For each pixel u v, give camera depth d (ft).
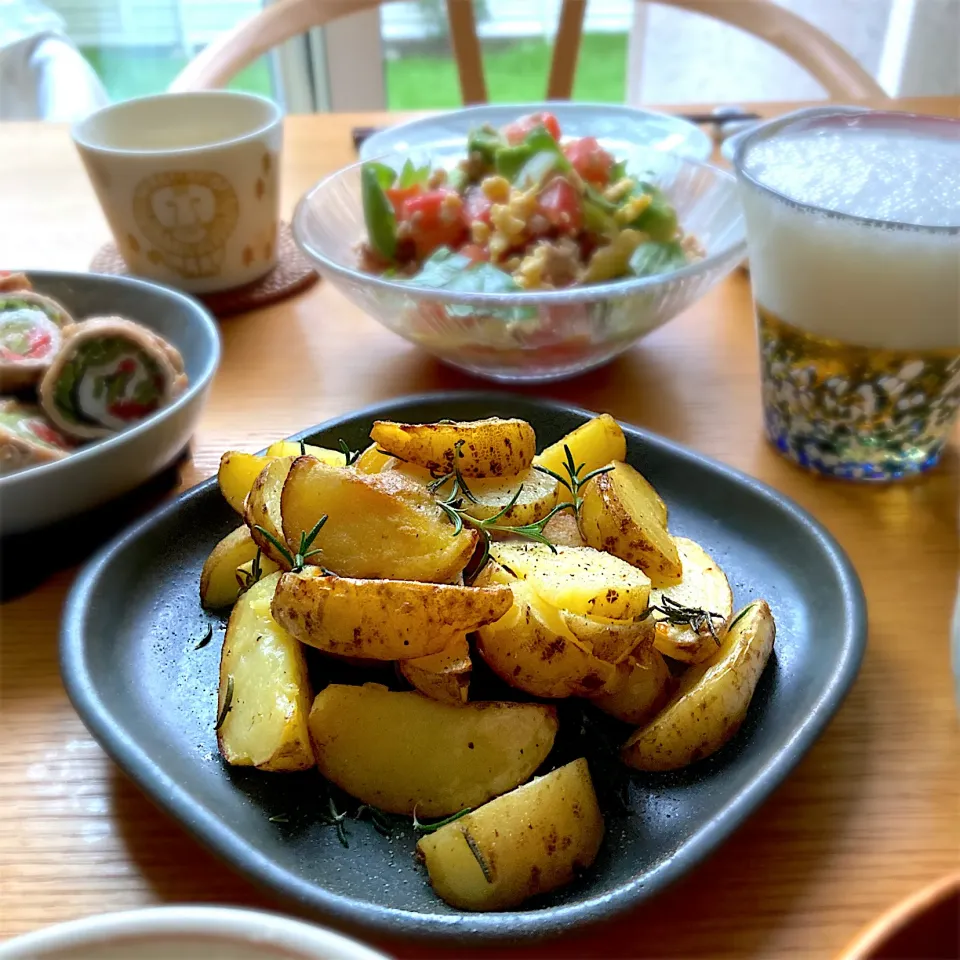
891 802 0.87
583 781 0.80
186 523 1.11
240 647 0.91
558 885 0.78
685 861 0.74
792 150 1.25
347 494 0.88
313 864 0.80
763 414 1.35
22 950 0.55
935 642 1.03
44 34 2.87
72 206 1.99
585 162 1.62
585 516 0.99
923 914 0.56
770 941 0.77
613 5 3.74
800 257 1.12
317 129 2.31
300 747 0.83
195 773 0.86
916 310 1.09
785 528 1.09
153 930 0.55
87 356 1.24
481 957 0.75
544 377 1.48
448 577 0.87
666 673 0.89
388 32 3.53
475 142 1.64
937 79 3.08
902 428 1.21
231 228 1.63
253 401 1.45
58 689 1.00
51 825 0.87
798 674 0.95
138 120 1.77
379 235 1.59
